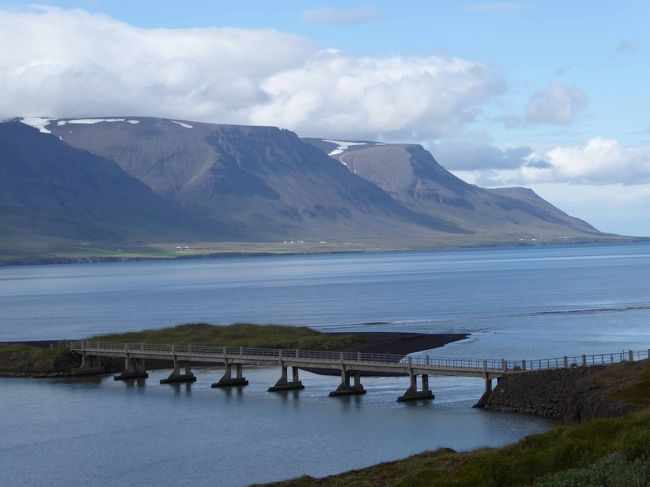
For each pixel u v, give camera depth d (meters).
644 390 73.62
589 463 50.84
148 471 69.50
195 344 136.25
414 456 63.75
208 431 82.56
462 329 164.38
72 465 71.88
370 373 115.06
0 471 70.62
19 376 122.75
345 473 60.62
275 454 73.25
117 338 145.00
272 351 115.12
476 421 81.38
